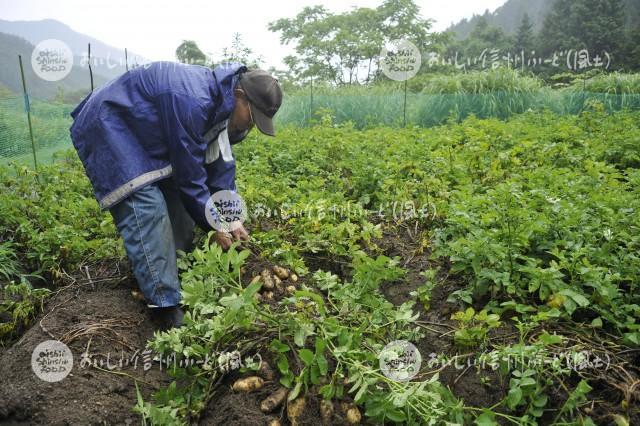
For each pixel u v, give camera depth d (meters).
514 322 3.04
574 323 2.97
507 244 3.31
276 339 2.79
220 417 2.59
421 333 3.12
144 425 2.54
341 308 3.05
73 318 3.23
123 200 3.16
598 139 6.54
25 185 5.41
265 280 3.55
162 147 3.23
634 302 3.10
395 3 20.91
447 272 3.61
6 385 2.73
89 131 3.17
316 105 12.17
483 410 2.41
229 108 3.31
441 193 4.57
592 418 2.42
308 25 22.59
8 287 3.62
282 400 2.58
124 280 3.71
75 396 2.66
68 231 4.20
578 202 3.94
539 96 12.04
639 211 3.70
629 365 2.63
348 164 5.61
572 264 3.11
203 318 3.10
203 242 3.92
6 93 14.64
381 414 2.46
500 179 5.12
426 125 11.67
